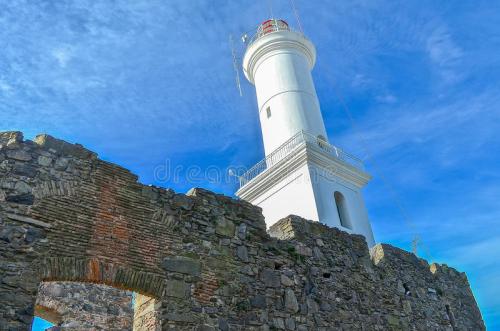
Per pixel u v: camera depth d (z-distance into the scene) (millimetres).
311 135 23812
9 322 6824
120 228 8484
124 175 9047
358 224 22266
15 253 7285
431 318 13859
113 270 8047
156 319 8094
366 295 12203
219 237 9758
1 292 6938
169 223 9156
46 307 11734
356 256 12695
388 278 13305
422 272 14773
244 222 10398
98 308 12539
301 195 21391
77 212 8141
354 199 23234
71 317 11992
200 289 8875
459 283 16047
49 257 7527
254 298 9625
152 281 8375
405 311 13078
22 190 7785
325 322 10672
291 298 10289
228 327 8883
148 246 8664
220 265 9438
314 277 11148
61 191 8148
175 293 8516
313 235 11898
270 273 10234
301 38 28375
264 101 26828
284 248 10945
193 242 9289
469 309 15617
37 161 8156
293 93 26203
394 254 14148
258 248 10359
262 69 27812
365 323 11625
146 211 8977
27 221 7594
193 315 8523
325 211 20797
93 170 8695
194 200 9773
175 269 8758
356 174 23625
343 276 11898
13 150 8031
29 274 7250
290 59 27625
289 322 9938
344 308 11352
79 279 7684
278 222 12008
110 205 8578
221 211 10109
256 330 9281
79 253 7828
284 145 23547
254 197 23547
